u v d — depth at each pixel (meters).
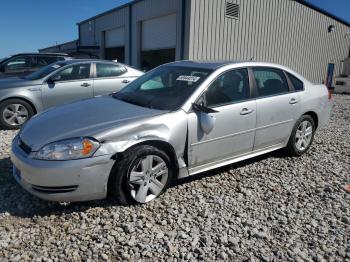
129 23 20.56
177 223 3.35
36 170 3.22
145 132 3.55
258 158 5.32
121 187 3.50
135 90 4.61
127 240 3.04
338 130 7.83
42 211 3.52
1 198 3.76
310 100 5.32
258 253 2.95
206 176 4.52
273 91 4.87
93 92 7.73
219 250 2.96
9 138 6.29
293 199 3.96
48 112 4.13
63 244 2.98
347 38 23.34
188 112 3.88
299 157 5.44
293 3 18.77
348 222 3.49
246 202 3.84
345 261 2.88
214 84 4.18
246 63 4.66
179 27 15.63
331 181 4.55
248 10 16.69
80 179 3.26
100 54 25.64
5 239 3.01
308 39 20.42
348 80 19.86
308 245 3.09
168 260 2.81
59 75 7.41
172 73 4.57
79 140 3.28
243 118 4.36
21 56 12.22
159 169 3.71
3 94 6.86
